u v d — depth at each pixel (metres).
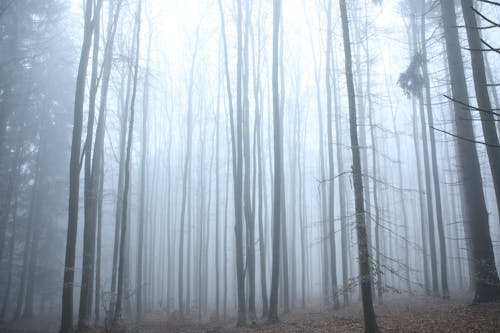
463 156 12.57
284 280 19.94
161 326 17.36
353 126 10.09
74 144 14.41
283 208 21.09
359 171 9.70
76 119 14.62
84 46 15.17
